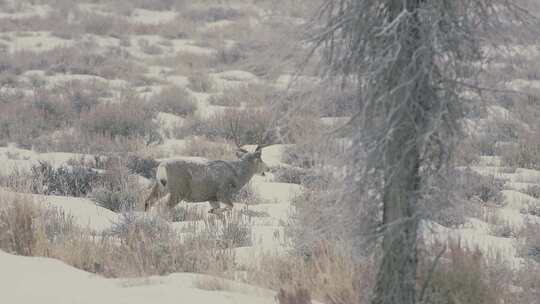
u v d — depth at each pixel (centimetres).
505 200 6047
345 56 1894
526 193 6544
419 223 1931
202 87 11369
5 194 3816
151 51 14300
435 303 2261
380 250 1947
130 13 18075
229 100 10319
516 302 2758
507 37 1880
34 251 3169
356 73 1906
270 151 7631
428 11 1758
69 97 9525
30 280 2597
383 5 1869
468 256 2617
